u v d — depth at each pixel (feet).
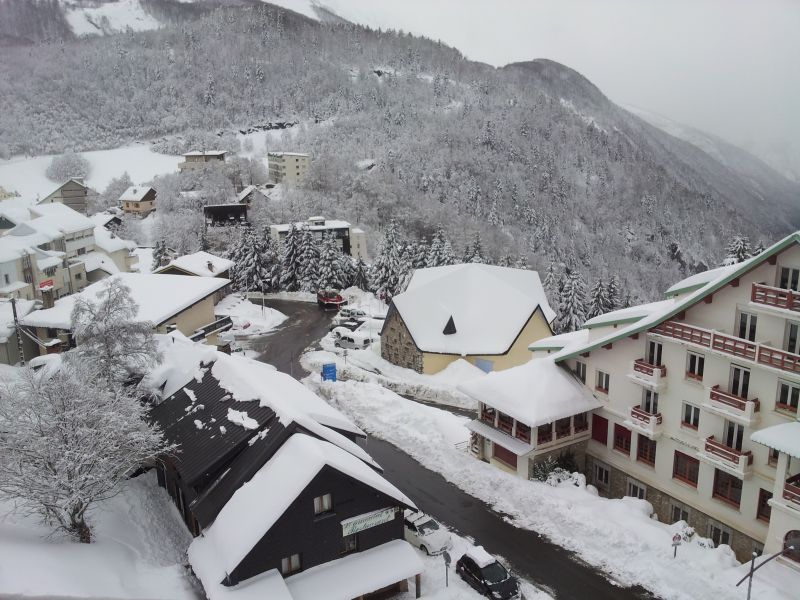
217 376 108.78
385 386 173.68
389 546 82.07
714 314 90.43
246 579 72.43
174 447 92.94
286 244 301.63
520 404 108.78
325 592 73.36
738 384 87.71
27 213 278.46
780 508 77.97
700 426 92.99
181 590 76.84
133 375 109.29
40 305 192.65
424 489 111.86
